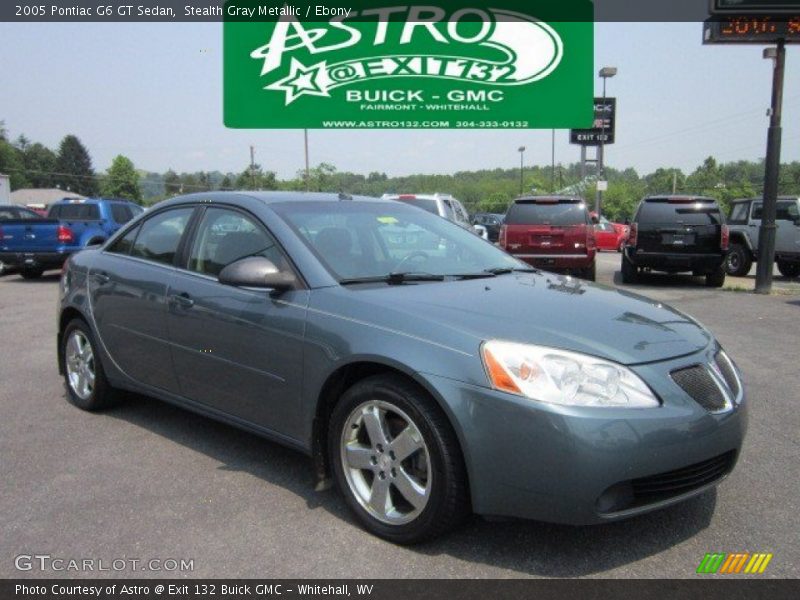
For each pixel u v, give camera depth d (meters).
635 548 3.08
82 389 5.14
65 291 5.23
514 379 2.80
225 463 4.07
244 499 3.59
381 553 3.05
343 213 4.22
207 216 4.32
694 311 9.91
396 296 3.41
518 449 2.77
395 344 3.09
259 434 3.81
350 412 3.28
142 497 3.61
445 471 2.92
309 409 3.45
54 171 137.88
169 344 4.26
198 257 4.23
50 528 3.28
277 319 3.57
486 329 3.02
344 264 3.74
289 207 4.10
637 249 13.47
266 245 3.87
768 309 10.09
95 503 3.54
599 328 3.13
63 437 4.54
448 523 2.98
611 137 40.41
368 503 3.25
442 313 3.18
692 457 2.89
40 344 7.60
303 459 4.14
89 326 4.97
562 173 76.88
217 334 3.90
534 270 4.43
